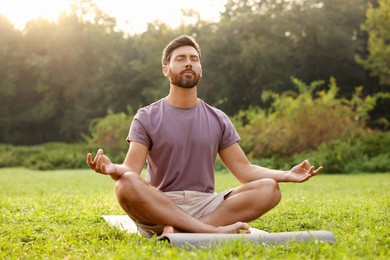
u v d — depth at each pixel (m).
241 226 4.19
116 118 29.03
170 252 3.46
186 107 4.67
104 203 7.51
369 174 18.00
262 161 20.92
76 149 31.09
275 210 6.48
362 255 3.58
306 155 20.39
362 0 38.62
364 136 21.48
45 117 48.66
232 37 39.66
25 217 5.87
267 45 38.25
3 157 31.22
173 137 4.56
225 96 39.03
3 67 49.16
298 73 37.88
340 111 21.62
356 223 5.37
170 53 4.66
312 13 37.53
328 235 4.05
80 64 49.03
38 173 21.75
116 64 45.91
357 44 37.38
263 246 3.67
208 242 3.80
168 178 4.57
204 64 39.94
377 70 33.25
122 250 3.66
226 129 4.80
